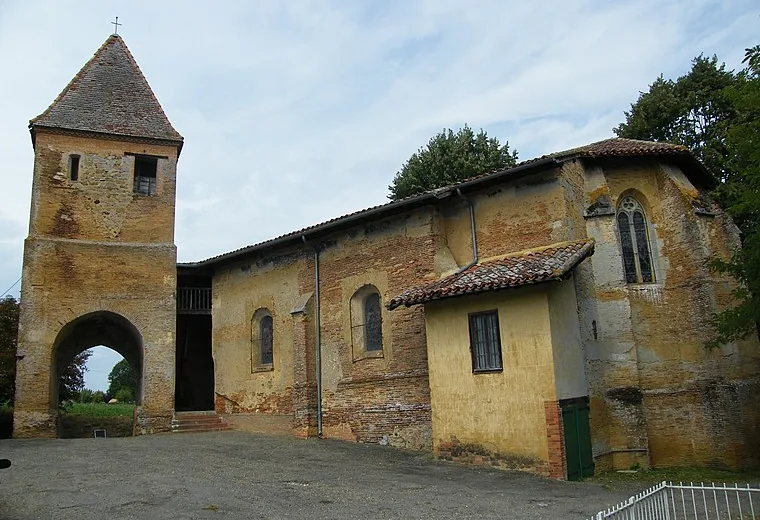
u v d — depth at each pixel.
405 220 18.19
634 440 14.88
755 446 15.45
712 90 26.52
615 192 16.92
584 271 15.41
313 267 20.66
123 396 63.75
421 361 16.98
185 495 10.85
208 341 28.17
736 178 21.17
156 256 23.94
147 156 24.84
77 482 12.02
